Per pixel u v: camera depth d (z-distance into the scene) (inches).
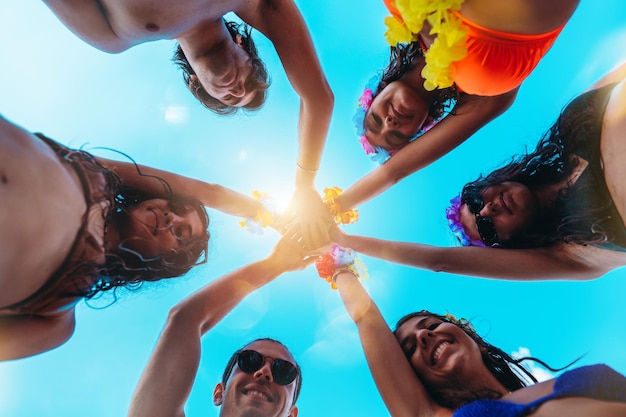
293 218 45.6
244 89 40.8
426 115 42.3
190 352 35.7
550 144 33.5
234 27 41.8
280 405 38.8
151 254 33.1
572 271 36.1
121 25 27.5
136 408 32.8
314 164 42.3
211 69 37.5
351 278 43.9
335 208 44.9
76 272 28.0
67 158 28.0
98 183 29.3
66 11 28.0
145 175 35.7
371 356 36.5
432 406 33.2
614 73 29.4
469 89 28.9
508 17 24.7
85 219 27.5
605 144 28.5
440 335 35.4
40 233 24.4
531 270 36.7
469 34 26.0
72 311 32.3
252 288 42.9
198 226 35.9
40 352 31.0
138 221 32.4
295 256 45.3
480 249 38.5
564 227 32.9
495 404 27.8
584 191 30.5
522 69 27.0
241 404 38.0
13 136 24.4
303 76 35.0
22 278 25.0
